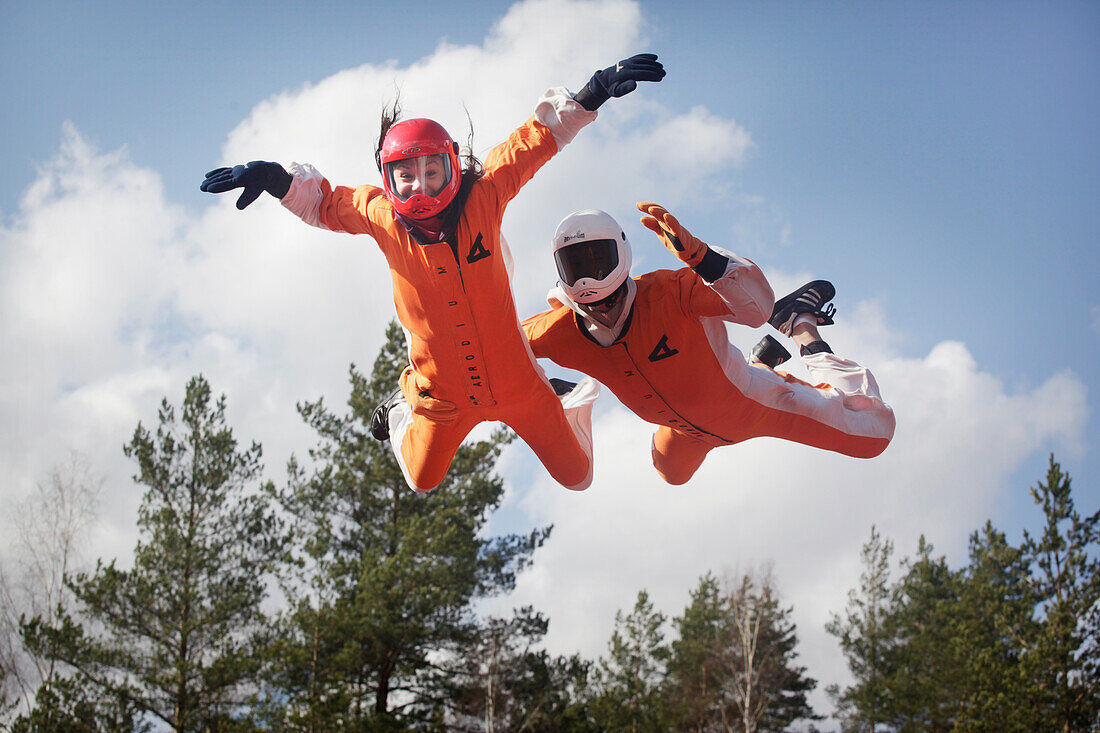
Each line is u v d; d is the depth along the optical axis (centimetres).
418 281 673
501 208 665
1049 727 2819
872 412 872
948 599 4162
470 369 715
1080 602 3114
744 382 789
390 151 635
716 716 4250
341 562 2619
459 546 2594
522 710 2853
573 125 679
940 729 3494
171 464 2669
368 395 2839
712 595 4934
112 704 2373
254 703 2394
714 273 690
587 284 701
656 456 927
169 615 2509
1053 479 3322
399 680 2738
